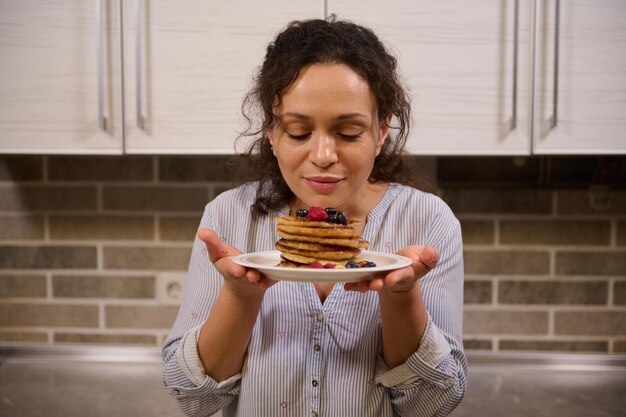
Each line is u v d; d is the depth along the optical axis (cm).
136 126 136
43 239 172
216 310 77
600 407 148
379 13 134
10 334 173
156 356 173
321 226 72
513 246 169
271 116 76
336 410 84
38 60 135
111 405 148
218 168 170
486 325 171
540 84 134
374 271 62
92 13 135
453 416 143
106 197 171
